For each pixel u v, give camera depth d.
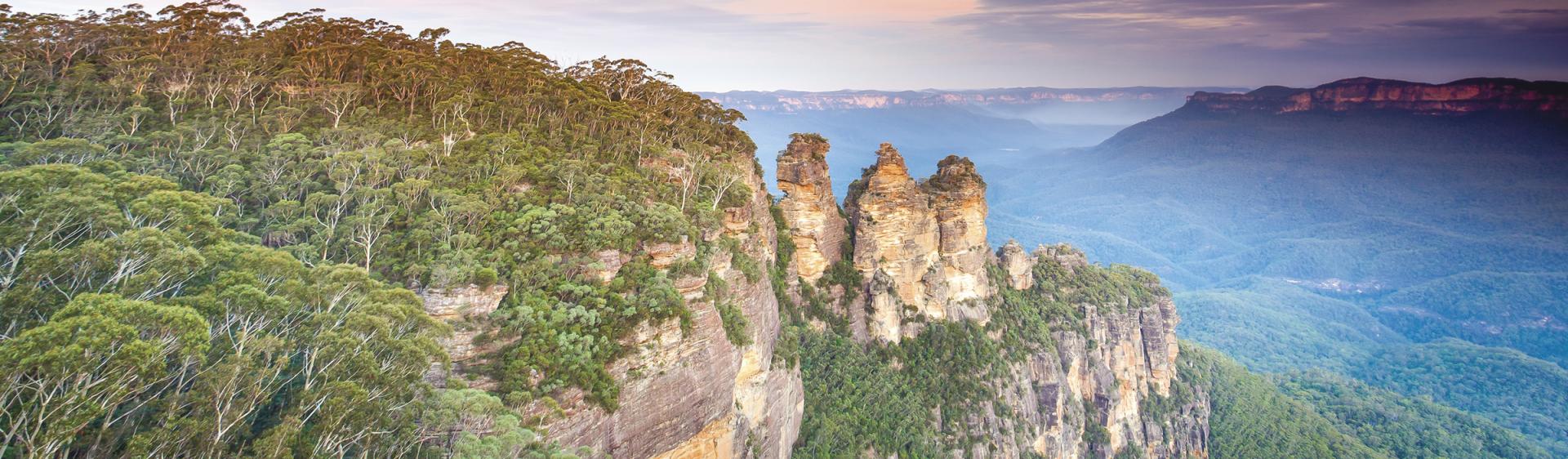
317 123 83.75
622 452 60.97
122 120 73.88
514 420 49.41
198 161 70.00
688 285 68.44
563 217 68.56
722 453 69.50
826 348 105.56
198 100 83.06
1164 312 160.25
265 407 49.44
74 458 39.12
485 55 105.62
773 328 88.19
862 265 115.00
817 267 113.12
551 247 65.75
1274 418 167.00
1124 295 151.88
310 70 91.44
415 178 72.44
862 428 97.06
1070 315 140.12
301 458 43.31
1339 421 188.88
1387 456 170.38
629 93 120.00
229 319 47.91
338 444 45.34
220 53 92.00
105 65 85.50
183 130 73.94
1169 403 153.75
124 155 67.19
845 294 113.25
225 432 42.59
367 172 73.44
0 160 59.53
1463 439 183.38
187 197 54.88
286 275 51.78
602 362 60.06
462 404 49.84
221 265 51.84
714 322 70.00
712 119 120.81
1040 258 156.88
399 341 48.53
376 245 64.56
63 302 44.38
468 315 58.16
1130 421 144.12
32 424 36.28
